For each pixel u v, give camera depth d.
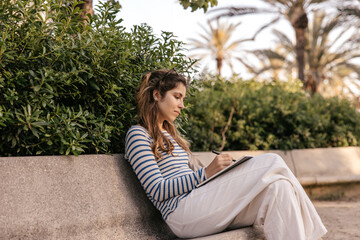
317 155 5.91
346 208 4.80
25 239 1.67
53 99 2.28
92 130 2.29
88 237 1.90
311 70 21.33
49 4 2.15
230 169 2.15
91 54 2.29
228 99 5.59
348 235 3.32
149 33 2.85
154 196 2.13
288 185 1.98
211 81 6.21
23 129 2.00
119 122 2.50
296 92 6.48
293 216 1.91
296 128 5.81
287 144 5.71
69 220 1.84
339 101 6.73
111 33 2.44
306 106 6.21
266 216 1.96
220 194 2.08
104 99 2.48
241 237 2.00
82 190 1.96
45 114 2.15
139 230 2.19
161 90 2.35
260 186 1.99
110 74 2.43
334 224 3.82
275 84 7.11
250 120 5.66
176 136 2.53
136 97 2.46
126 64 2.51
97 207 1.98
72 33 2.35
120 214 2.09
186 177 2.16
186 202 2.13
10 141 2.06
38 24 2.13
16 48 2.07
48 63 2.18
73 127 2.10
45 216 1.75
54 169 1.90
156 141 2.26
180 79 2.38
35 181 1.79
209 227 2.08
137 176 2.19
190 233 2.13
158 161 2.27
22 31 2.11
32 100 2.04
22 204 1.70
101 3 2.46
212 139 5.14
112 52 2.40
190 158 2.76
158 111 2.35
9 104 2.02
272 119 5.72
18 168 1.76
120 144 2.66
